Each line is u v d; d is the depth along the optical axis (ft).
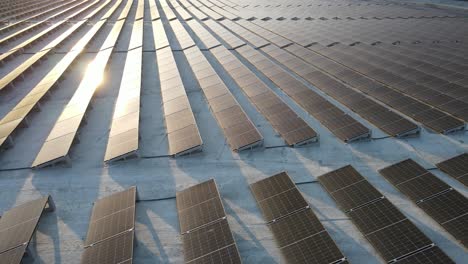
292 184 62.08
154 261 54.13
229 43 159.02
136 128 83.05
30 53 161.99
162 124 90.74
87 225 62.23
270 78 111.86
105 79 124.47
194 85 113.91
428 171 61.31
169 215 62.69
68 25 221.66
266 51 143.13
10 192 71.97
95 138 87.15
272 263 51.62
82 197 69.05
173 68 124.26
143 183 71.05
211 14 251.80
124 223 57.06
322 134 79.66
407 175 61.57
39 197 69.82
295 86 102.53
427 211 53.88
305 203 57.41
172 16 238.48
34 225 57.82
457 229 49.49
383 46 144.66
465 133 74.02
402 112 82.69
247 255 53.31
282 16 227.61
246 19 222.28
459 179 59.77
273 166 71.56
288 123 81.56
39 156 78.18
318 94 95.04
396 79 103.14
